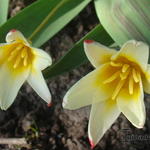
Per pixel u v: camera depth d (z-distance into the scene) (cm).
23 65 36
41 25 38
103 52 31
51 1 38
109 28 34
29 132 48
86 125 47
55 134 48
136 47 29
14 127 48
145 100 47
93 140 32
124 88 33
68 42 49
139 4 33
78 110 48
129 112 32
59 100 48
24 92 49
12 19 37
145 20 33
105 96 33
